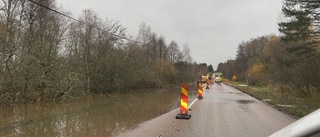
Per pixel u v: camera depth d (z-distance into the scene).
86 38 26.56
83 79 23.50
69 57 22.06
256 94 29.73
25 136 9.11
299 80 26.88
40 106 16.27
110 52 27.81
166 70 54.94
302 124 2.05
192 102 20.44
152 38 53.47
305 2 22.47
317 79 24.39
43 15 33.78
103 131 9.83
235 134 9.34
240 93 33.28
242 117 13.20
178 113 14.20
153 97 26.44
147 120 12.26
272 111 15.69
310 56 23.84
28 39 18.28
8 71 15.79
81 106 17.23
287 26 23.31
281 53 31.22
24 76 16.62
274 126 10.88
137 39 44.34
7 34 16.42
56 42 19.31
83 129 10.25
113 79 28.12
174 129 10.05
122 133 9.41
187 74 78.75
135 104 19.70
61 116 13.30
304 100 22.20
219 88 46.06
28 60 16.45
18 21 25.39
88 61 25.64
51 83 18.11
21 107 15.55
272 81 41.50
